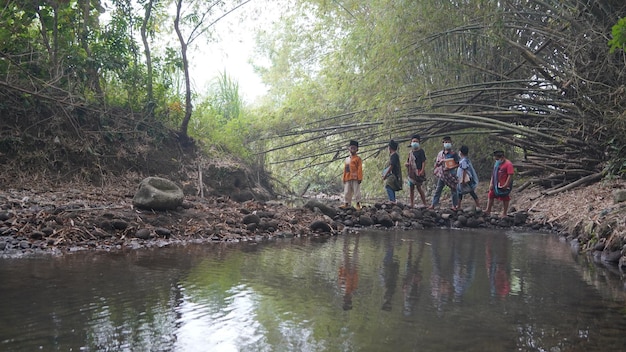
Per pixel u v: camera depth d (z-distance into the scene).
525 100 12.99
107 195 9.09
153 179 7.77
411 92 13.57
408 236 8.68
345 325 3.29
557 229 10.34
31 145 9.73
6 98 9.70
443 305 3.87
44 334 2.94
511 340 3.09
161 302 3.69
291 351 2.79
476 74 13.70
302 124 16.59
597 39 10.21
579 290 4.54
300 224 8.83
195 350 2.77
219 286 4.26
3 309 3.43
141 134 11.92
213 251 6.14
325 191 22.88
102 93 11.34
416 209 11.31
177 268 4.95
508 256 6.54
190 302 3.72
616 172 11.61
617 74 10.77
